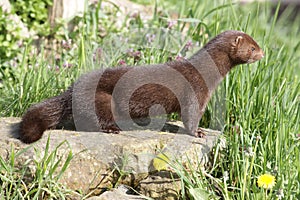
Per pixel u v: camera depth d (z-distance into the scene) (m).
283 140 10.29
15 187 9.04
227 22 14.47
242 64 11.40
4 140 9.73
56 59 14.10
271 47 14.09
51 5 15.54
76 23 15.48
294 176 9.76
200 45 13.51
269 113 10.99
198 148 10.17
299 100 11.85
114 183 9.73
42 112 9.88
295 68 15.62
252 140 10.63
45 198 9.26
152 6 18.48
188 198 9.61
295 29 19.34
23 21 15.33
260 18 19.47
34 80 12.14
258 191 9.57
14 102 11.59
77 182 9.50
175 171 9.64
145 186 9.73
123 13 16.55
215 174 10.27
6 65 13.91
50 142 9.63
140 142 9.88
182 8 16.91
